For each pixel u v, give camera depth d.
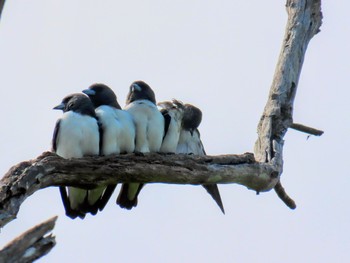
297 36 15.66
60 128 13.71
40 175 11.59
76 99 13.98
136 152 13.23
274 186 14.66
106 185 12.80
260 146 14.89
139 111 14.61
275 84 15.38
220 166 13.67
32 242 9.88
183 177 13.27
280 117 15.14
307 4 15.87
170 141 15.09
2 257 9.70
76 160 12.18
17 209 11.17
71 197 13.71
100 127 13.91
